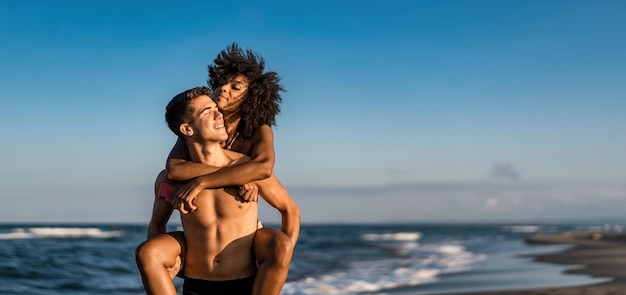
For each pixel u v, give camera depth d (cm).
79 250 2625
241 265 317
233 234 315
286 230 337
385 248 3161
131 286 1485
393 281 1391
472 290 1186
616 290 1098
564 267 1622
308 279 1454
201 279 320
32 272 1678
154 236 327
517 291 1120
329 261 2184
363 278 1473
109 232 5778
